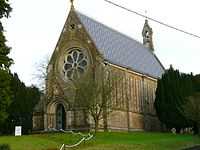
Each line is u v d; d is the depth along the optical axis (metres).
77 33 84.81
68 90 81.31
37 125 84.38
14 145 51.00
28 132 88.50
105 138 62.19
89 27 86.75
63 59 85.25
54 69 85.19
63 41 86.00
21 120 92.50
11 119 91.25
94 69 81.25
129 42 104.88
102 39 89.00
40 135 64.25
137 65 98.75
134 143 54.03
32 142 54.25
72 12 86.25
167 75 89.69
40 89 96.88
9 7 44.56
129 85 90.56
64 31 86.31
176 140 61.12
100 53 82.00
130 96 90.12
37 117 84.75
